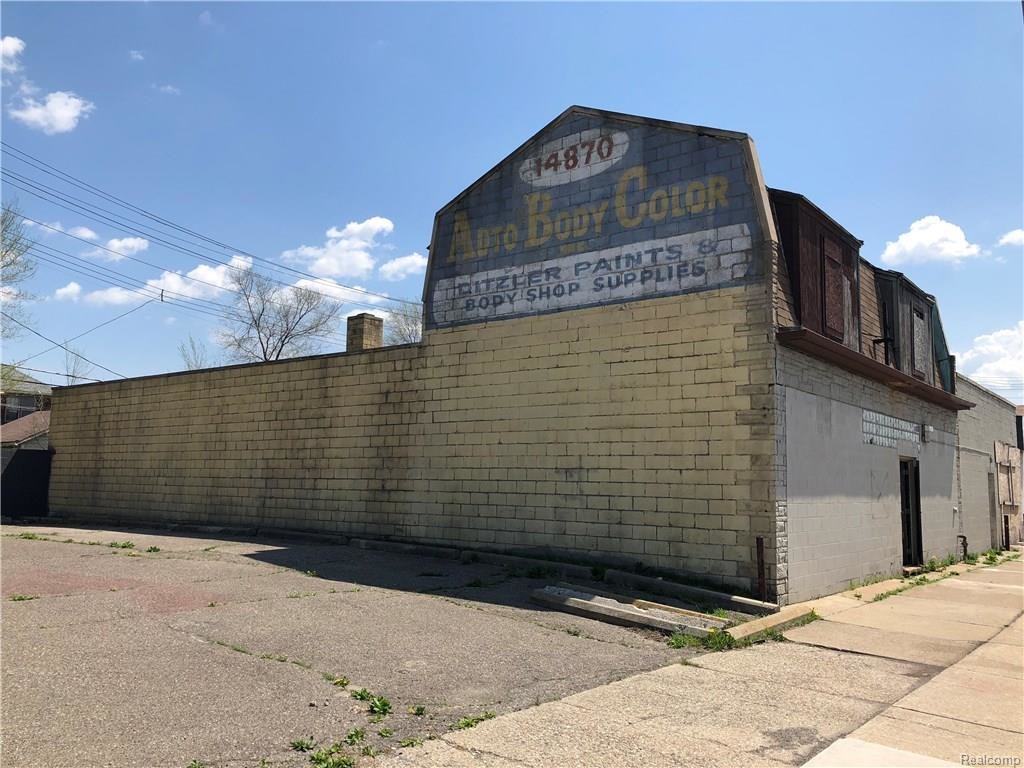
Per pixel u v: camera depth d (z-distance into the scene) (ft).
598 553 40.14
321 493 53.57
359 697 18.80
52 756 14.34
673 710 19.16
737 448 36.52
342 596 31.99
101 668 20.01
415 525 48.06
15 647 21.48
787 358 37.42
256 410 58.95
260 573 37.11
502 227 46.85
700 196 39.47
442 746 15.97
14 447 117.60
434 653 23.62
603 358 41.52
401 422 49.96
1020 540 93.30
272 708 17.69
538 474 43.01
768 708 19.69
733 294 37.65
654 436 39.14
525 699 19.57
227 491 59.77
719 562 36.29
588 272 42.80
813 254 41.52
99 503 70.03
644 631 28.96
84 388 73.72
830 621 33.09
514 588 35.94
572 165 44.37
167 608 27.73
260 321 146.61
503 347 45.62
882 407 50.57
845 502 42.98
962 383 71.82
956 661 25.93
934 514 60.03
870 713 19.61
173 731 15.94
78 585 31.63
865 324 50.96
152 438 66.64
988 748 17.06
